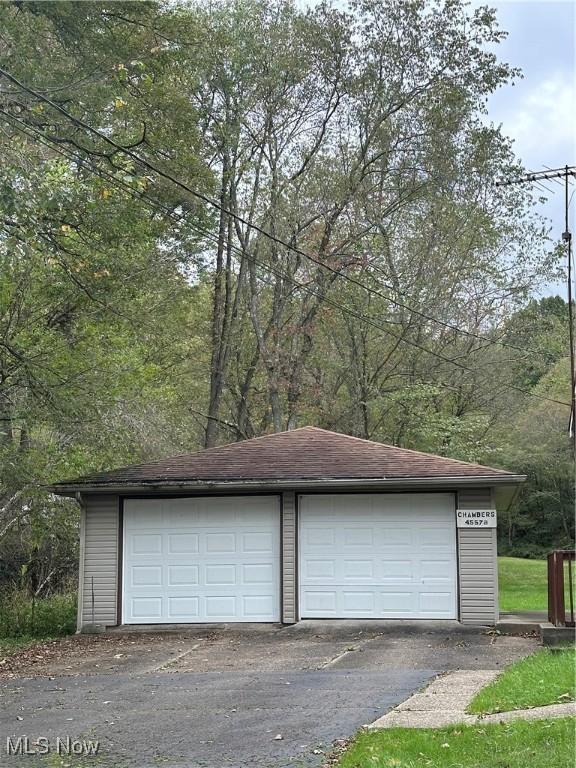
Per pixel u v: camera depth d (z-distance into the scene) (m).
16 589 19.92
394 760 6.12
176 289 24.98
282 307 28.23
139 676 10.44
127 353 18.97
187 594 15.09
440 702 8.23
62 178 12.74
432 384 26.47
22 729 7.71
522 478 14.32
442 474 14.52
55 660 12.02
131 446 19.16
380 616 14.67
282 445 16.58
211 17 26.69
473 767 5.92
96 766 6.48
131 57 17.56
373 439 28.27
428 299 26.28
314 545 14.99
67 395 16.42
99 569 15.18
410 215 26.80
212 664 11.24
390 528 14.89
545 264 27.58
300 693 8.93
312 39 26.86
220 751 6.78
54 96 16.09
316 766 6.31
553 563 13.00
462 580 14.50
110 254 16.77
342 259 26.23
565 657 10.45
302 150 28.27
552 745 6.31
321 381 28.50
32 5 15.91
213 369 30.22
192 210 22.34
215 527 15.24
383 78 26.72
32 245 12.57
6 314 16.67
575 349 25.78
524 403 32.91
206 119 27.72
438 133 26.36
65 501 18.19
